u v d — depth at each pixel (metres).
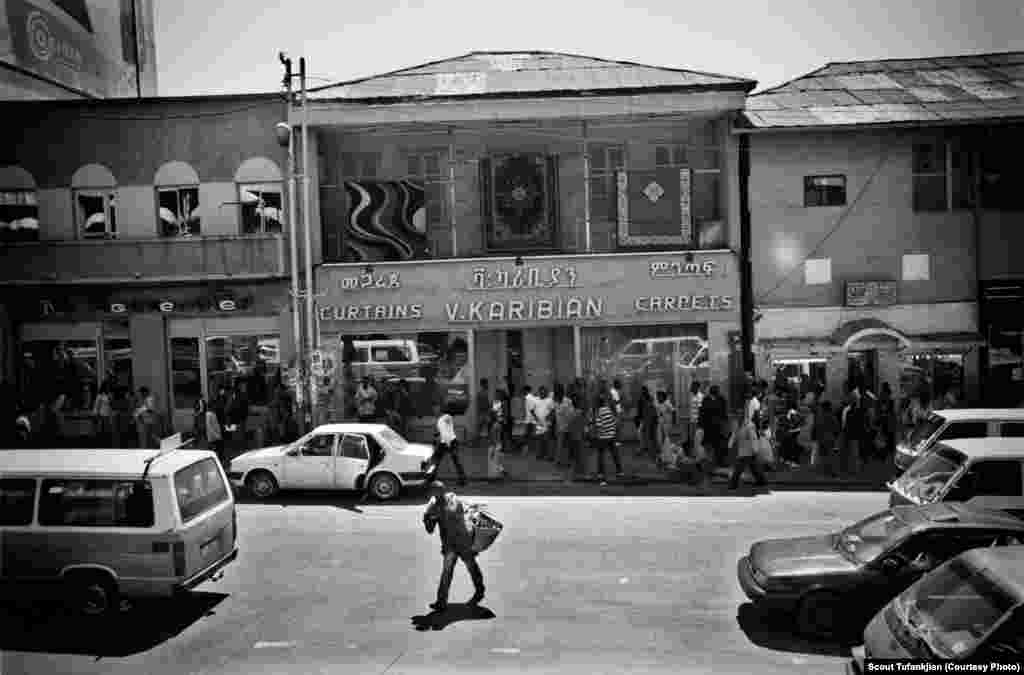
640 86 20.64
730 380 21.14
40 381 22.30
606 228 22.20
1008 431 13.20
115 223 22.08
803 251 21.42
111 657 8.53
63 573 9.27
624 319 21.20
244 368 22.14
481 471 18.30
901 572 8.45
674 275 21.11
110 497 9.37
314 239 21.38
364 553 12.05
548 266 21.20
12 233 22.20
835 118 21.20
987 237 21.45
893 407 18.94
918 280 21.47
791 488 16.58
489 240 21.78
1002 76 23.56
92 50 30.05
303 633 9.06
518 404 21.64
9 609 10.00
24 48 26.00
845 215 21.42
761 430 16.64
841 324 21.47
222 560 10.22
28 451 10.22
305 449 15.53
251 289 21.78
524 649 8.48
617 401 18.33
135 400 20.98
